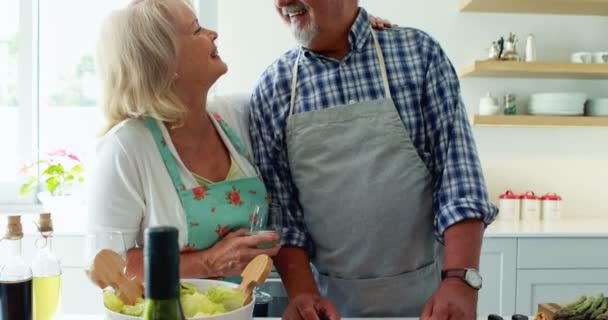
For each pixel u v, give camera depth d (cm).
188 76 116
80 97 289
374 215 125
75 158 263
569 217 296
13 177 284
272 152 133
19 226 84
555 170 295
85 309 229
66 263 228
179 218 116
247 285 81
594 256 242
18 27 278
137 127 116
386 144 124
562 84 295
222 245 110
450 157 120
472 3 274
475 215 112
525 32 293
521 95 294
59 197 254
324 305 106
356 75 127
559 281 242
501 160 294
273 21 286
